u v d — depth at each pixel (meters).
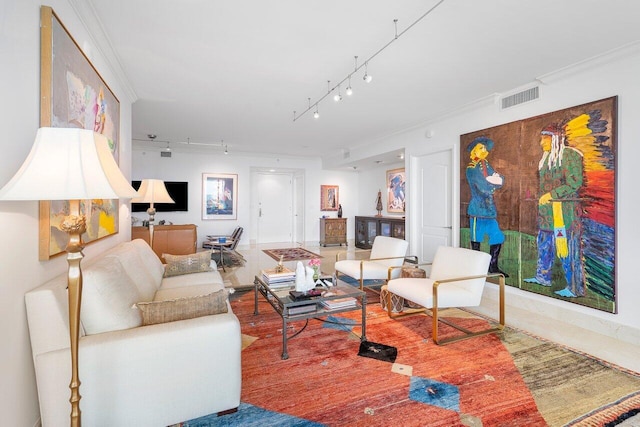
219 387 1.67
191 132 5.91
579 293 3.05
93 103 2.31
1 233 1.29
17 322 1.39
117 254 2.31
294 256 7.09
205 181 8.16
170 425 1.59
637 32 2.47
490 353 2.47
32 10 1.52
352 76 3.35
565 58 2.93
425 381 2.08
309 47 2.73
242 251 7.81
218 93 3.83
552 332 2.89
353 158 7.43
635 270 2.70
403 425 1.67
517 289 3.65
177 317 1.72
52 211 1.67
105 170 1.31
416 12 2.23
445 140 4.69
